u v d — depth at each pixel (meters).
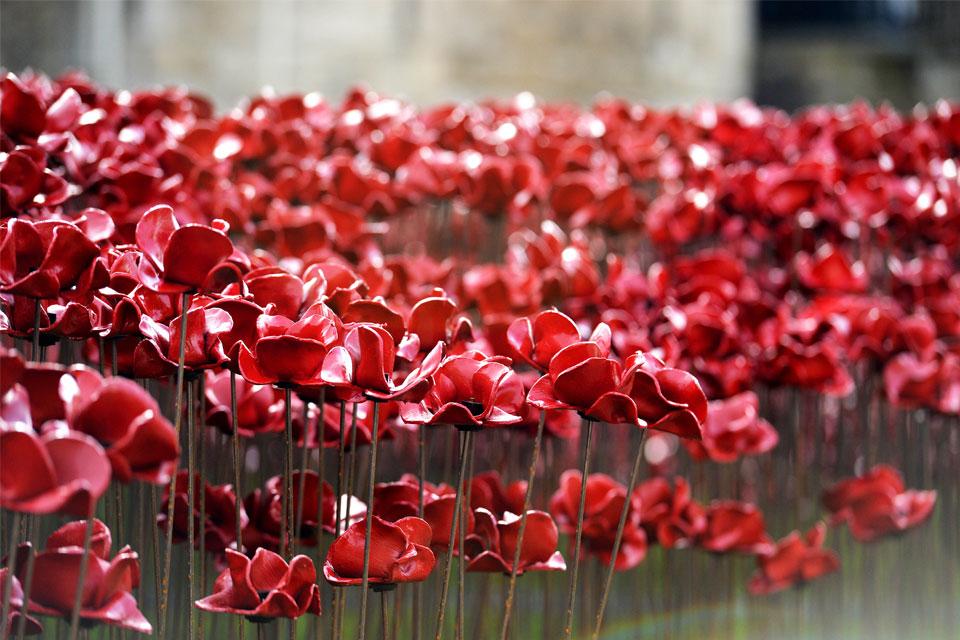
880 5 25.59
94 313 3.27
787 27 26.08
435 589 3.69
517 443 3.98
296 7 13.39
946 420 4.00
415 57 13.64
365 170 4.33
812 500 4.36
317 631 3.38
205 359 3.21
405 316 3.54
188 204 3.72
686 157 4.81
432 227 4.70
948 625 4.17
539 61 13.92
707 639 4.16
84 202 3.83
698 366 3.72
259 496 3.42
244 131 4.10
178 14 13.01
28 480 2.98
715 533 3.83
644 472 5.07
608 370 3.19
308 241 3.76
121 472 3.03
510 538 3.32
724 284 3.91
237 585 3.20
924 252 4.32
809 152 4.79
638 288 3.88
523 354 3.26
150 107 4.16
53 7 11.90
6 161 3.39
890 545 4.24
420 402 3.22
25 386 3.05
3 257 3.18
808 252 4.24
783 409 4.29
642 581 4.30
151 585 3.70
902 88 25.19
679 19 14.63
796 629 4.09
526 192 4.01
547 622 3.69
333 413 3.46
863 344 3.90
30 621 3.17
